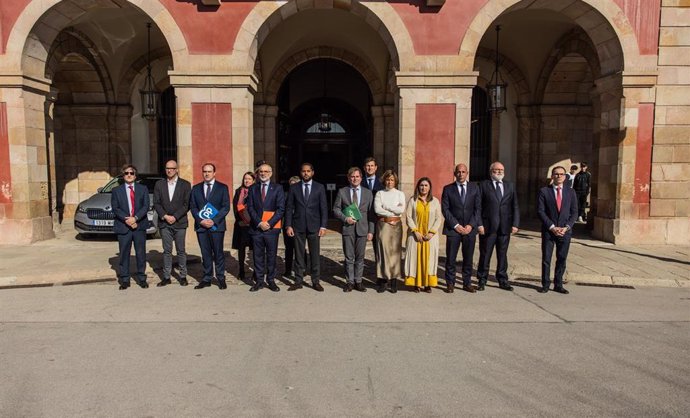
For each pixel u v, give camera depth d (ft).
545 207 23.77
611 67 36.35
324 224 23.79
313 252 23.89
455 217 23.41
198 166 34.06
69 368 14.34
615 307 21.13
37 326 18.20
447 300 22.21
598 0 34.06
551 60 48.60
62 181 51.62
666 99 34.91
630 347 16.21
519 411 11.89
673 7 34.30
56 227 41.65
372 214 23.99
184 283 24.76
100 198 37.83
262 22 33.45
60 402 12.26
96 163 51.57
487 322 18.90
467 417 11.60
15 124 34.32
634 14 34.32
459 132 33.94
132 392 12.82
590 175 49.32
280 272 27.84
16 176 34.65
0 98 34.06
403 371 14.23
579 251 33.06
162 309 20.49
